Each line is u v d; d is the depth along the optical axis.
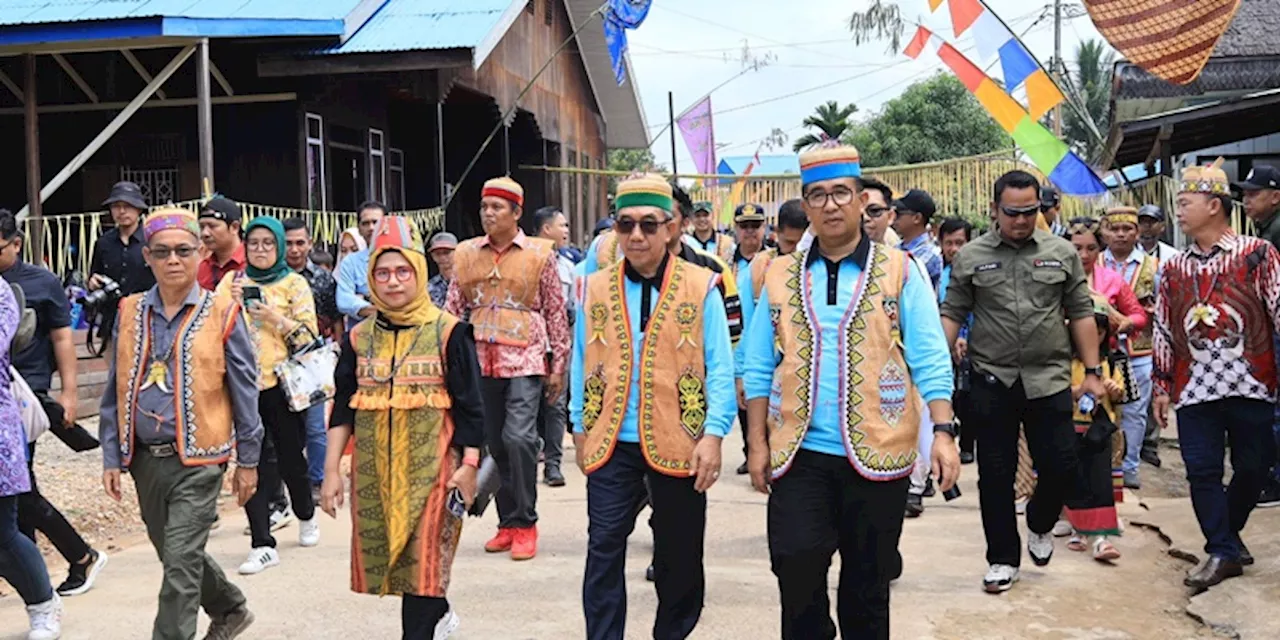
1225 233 6.10
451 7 15.01
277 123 14.95
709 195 19.23
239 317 4.93
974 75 13.12
